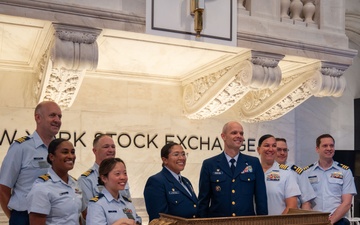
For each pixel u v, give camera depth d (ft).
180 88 25.17
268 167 18.08
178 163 15.44
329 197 18.88
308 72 21.94
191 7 18.13
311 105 31.60
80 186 15.28
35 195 12.54
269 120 26.35
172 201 14.99
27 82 22.00
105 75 23.49
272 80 19.74
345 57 21.71
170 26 17.78
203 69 22.49
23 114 21.93
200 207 15.65
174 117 25.02
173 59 21.11
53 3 15.74
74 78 17.52
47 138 14.53
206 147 25.88
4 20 15.76
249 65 19.39
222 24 18.72
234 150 15.94
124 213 13.60
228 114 26.66
